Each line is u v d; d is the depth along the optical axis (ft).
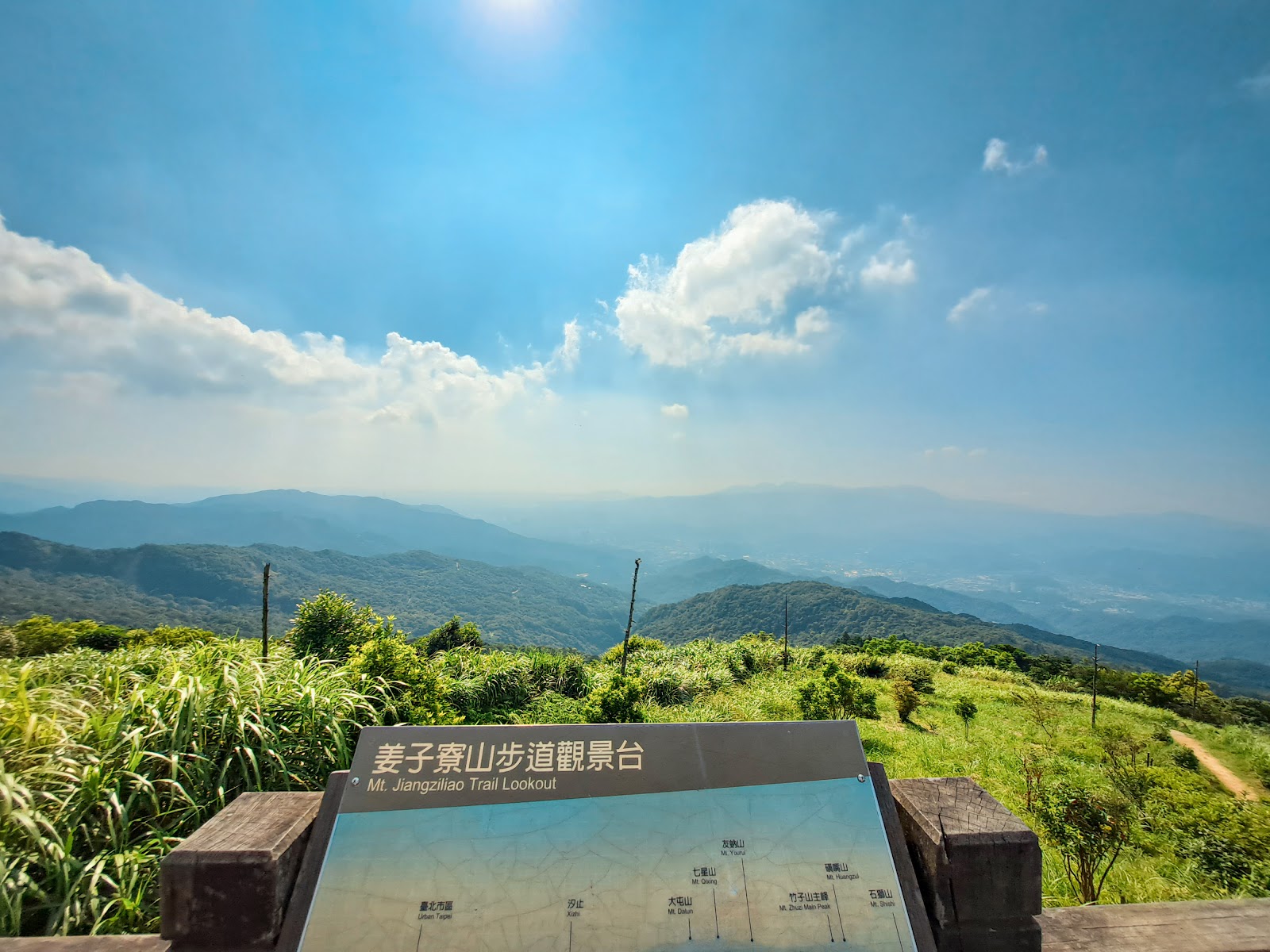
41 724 13.28
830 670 55.88
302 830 5.44
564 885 5.29
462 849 5.40
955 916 5.34
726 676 68.33
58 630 57.16
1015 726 57.93
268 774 14.32
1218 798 33.37
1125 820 28.37
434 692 24.44
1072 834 21.88
